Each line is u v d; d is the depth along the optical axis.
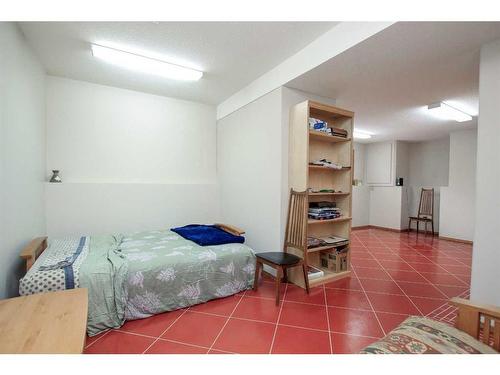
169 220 3.75
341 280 2.89
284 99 2.79
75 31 2.12
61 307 1.27
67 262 1.98
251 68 2.86
